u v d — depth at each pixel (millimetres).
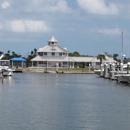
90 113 53250
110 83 117438
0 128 43781
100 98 71938
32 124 45812
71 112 53969
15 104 61719
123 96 75938
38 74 190125
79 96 75625
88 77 161750
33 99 69125
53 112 53781
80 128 44094
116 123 46844
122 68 128375
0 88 95625
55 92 84812
